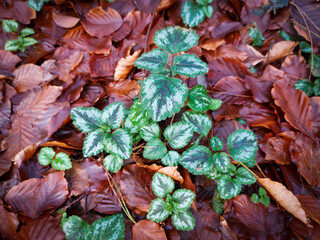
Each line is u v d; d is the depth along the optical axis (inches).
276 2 15.5
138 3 16.0
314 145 12.0
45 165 11.6
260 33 15.5
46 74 14.1
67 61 14.7
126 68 13.6
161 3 15.3
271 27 15.9
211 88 14.2
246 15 15.7
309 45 15.2
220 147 11.5
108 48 14.8
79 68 14.6
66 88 13.7
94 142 10.8
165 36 11.3
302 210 10.4
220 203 11.6
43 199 11.0
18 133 12.6
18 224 10.4
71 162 12.0
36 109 13.1
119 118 11.2
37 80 13.9
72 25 15.6
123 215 11.3
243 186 12.1
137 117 11.1
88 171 11.8
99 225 10.4
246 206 11.4
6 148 12.2
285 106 12.6
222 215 11.4
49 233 10.4
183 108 13.3
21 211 10.8
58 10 16.0
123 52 14.8
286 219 11.3
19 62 14.6
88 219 11.1
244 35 15.5
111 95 13.6
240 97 13.7
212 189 12.0
